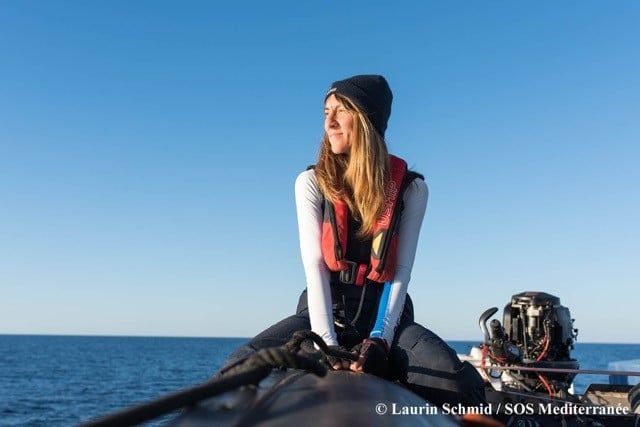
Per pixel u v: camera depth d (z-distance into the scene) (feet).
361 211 9.37
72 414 91.76
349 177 9.52
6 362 272.92
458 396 8.13
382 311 8.96
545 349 15.62
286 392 3.98
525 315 16.11
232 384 3.63
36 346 560.20
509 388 14.73
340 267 9.30
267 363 4.36
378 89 9.67
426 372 8.26
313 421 3.28
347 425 3.26
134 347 561.84
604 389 15.38
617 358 271.90
